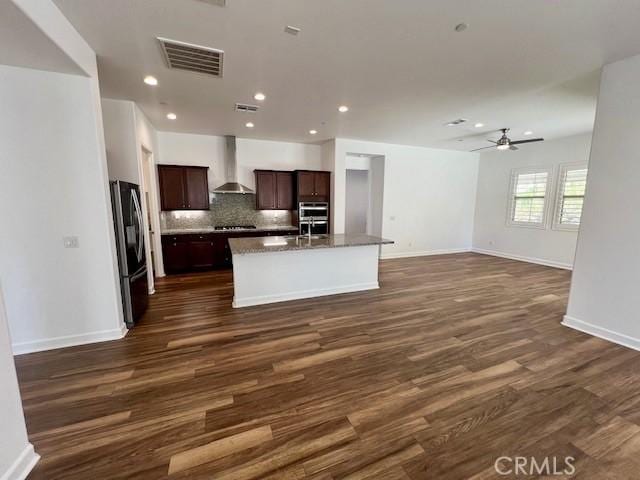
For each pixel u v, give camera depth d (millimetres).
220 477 1431
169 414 1855
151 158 4988
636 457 1552
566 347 2752
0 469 1351
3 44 1984
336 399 2006
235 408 1911
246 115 4492
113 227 2881
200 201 5688
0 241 2445
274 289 3965
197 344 2775
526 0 1920
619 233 2775
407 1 1938
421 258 7164
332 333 3031
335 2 1954
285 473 1453
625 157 2707
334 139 6145
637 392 2092
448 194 7676
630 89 2652
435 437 1680
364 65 2861
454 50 2582
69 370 2336
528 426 1767
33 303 2584
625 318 2766
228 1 1942
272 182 6234
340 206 6359
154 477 1428
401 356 2582
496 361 2506
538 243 6594
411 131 5523
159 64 2832
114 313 2854
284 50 2582
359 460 1527
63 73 2449
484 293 4402
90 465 1492
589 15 2070
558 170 6188
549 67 2893
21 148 2424
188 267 5578
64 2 1937
